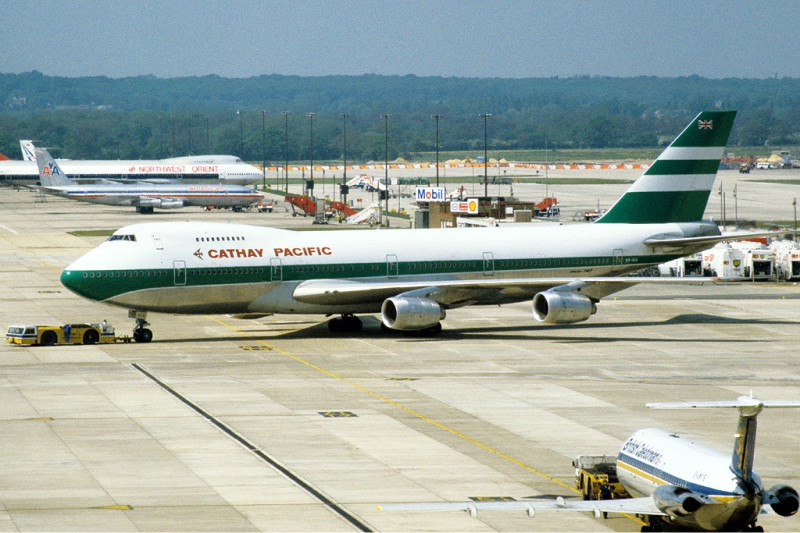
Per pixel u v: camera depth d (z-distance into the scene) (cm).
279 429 17638
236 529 12925
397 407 19300
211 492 14338
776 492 11950
